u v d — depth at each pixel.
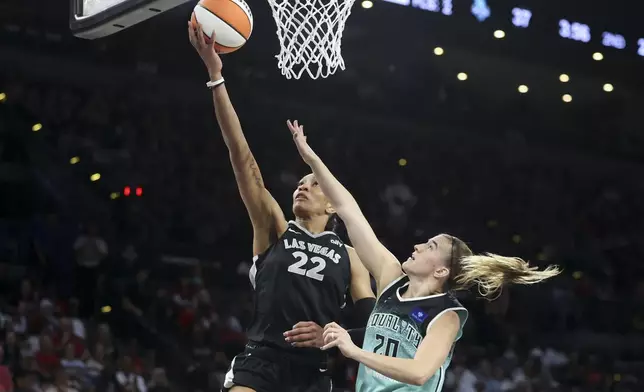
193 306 9.70
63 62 11.20
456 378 9.55
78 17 3.98
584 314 12.04
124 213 10.70
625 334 12.14
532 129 13.82
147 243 10.53
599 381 10.69
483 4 11.88
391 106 13.10
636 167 14.16
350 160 12.61
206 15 3.53
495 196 13.31
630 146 14.16
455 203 13.00
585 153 14.05
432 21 11.81
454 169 13.26
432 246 3.37
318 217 4.00
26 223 9.97
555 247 13.07
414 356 3.15
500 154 13.66
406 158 13.02
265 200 3.94
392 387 3.21
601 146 14.11
